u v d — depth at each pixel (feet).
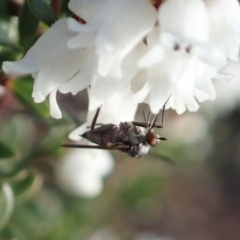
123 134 0.36
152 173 0.56
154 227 0.94
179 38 0.31
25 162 0.41
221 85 0.66
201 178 0.98
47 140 0.44
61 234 0.52
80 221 0.54
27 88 0.39
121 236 0.70
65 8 0.33
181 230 1.00
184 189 0.99
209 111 0.69
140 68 0.32
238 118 0.74
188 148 0.58
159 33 0.31
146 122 0.37
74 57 0.32
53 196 0.52
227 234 1.04
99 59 0.31
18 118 0.49
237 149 0.90
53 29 0.32
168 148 0.56
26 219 0.50
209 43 0.31
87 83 0.32
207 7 0.32
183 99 0.32
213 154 0.90
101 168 0.52
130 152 0.36
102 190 0.55
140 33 0.31
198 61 0.32
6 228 0.47
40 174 0.47
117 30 0.31
